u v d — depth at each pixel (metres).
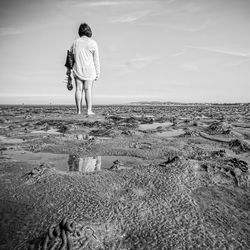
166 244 0.92
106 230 0.98
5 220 1.07
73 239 0.86
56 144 2.63
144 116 6.90
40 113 7.82
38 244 0.87
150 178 1.45
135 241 0.94
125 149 2.38
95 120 4.77
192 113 8.86
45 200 1.22
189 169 1.56
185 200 1.23
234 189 1.39
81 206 1.15
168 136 3.19
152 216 1.09
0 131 3.70
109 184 1.39
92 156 2.18
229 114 8.18
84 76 4.77
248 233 1.00
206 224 1.05
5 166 1.79
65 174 1.54
